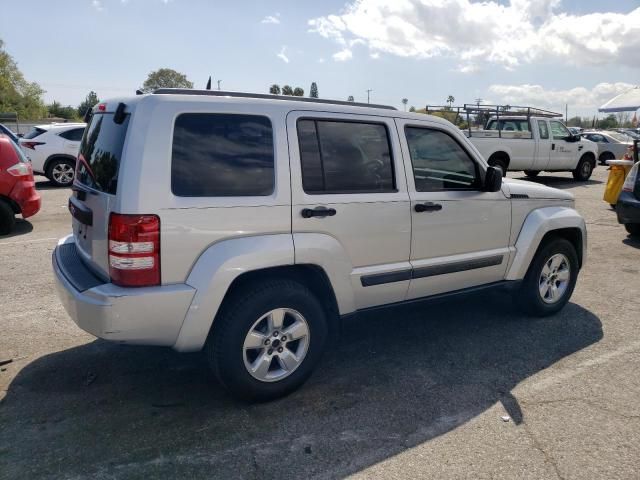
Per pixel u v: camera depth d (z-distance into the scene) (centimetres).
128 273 288
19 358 402
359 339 448
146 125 293
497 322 487
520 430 314
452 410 336
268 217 321
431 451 293
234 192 313
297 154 336
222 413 329
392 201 374
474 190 429
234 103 319
